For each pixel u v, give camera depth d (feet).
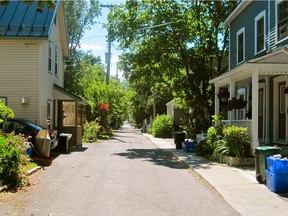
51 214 22.93
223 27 82.84
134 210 24.20
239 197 27.78
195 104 83.15
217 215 23.18
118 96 150.41
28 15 64.03
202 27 80.59
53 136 53.16
